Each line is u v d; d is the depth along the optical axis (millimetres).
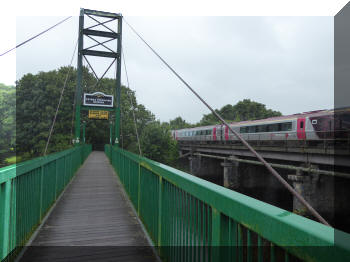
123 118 58156
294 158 18234
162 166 2939
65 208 5336
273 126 22359
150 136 40875
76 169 11898
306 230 802
